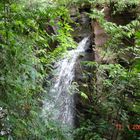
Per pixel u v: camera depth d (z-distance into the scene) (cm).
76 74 618
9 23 234
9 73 223
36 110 250
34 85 249
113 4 686
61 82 577
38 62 281
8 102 216
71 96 574
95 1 691
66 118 547
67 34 339
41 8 260
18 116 218
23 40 249
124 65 528
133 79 440
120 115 457
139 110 448
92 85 556
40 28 290
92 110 504
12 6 236
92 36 697
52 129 259
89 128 461
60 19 314
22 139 220
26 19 250
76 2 687
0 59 223
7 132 210
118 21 678
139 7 668
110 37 521
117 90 460
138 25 512
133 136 453
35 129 231
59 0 380
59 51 419
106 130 458
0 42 232
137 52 485
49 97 297
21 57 234
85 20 755
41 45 342
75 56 662
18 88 224
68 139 290
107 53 533
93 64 523
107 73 541
